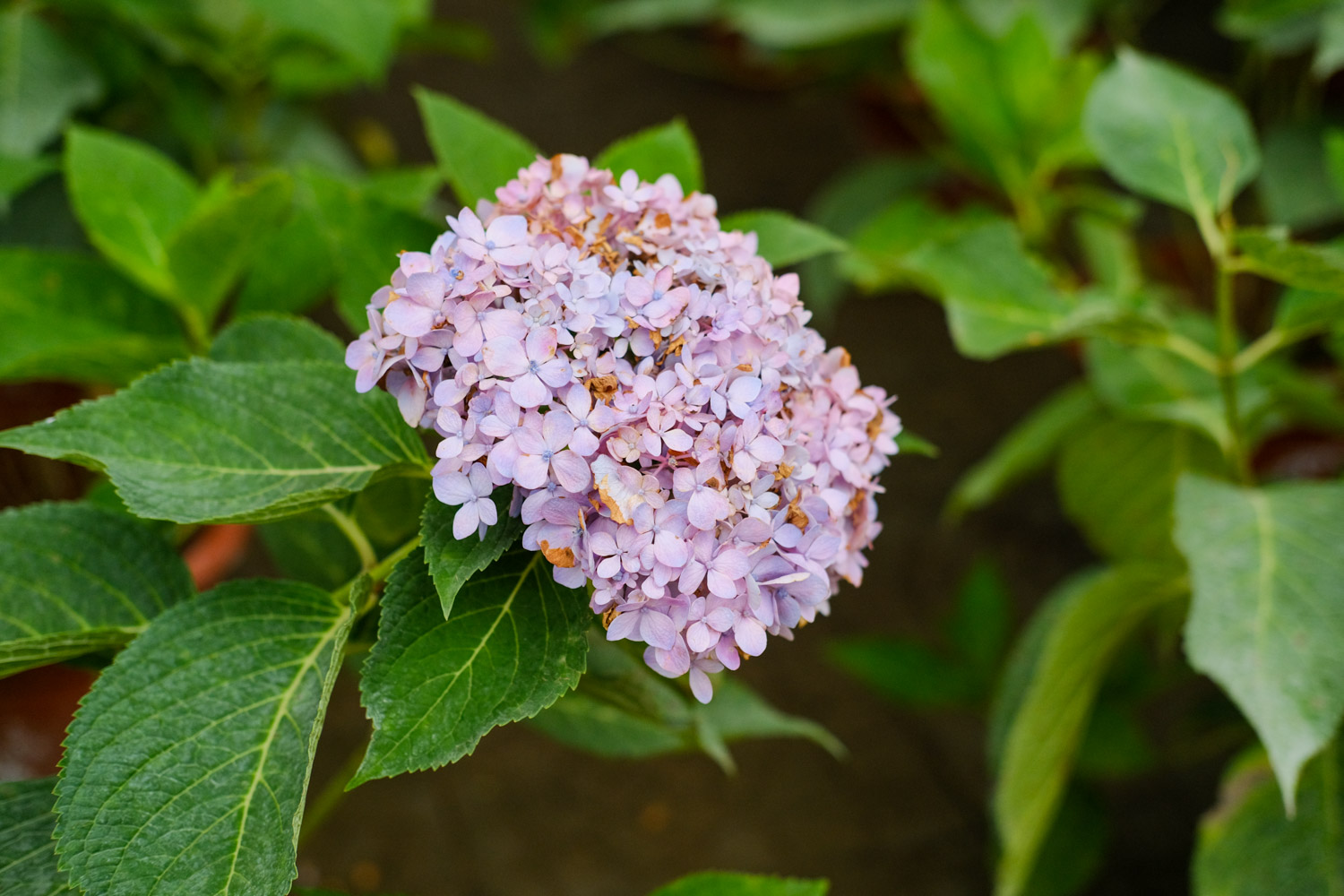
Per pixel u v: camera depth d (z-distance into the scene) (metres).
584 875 1.24
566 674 0.74
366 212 0.85
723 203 2.11
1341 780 0.96
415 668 0.73
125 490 0.76
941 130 1.74
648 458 0.72
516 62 2.40
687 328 0.73
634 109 2.31
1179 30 2.03
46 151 1.28
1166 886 1.25
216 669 0.78
